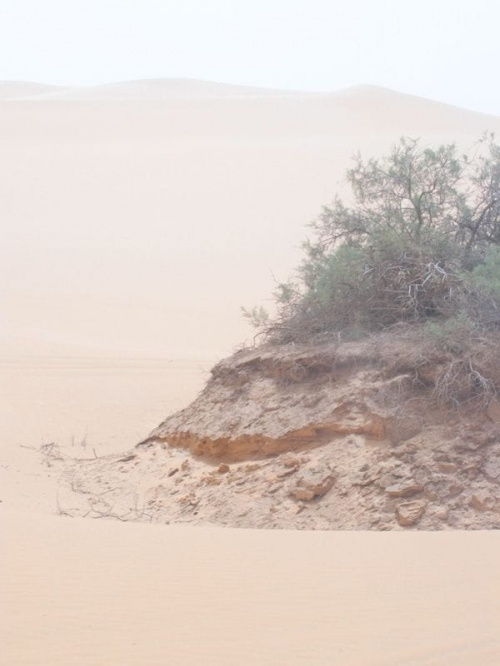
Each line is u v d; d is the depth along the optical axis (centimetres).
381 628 663
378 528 1098
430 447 1185
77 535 930
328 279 1468
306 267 1594
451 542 914
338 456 1229
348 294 1458
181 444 1476
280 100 7975
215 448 1377
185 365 2619
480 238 1586
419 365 1266
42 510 1240
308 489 1181
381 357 1313
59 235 4584
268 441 1313
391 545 905
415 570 805
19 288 3797
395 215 1556
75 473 1513
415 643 635
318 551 877
